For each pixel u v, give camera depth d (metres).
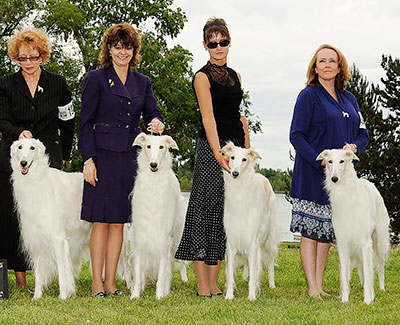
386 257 6.59
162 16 23.58
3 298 5.64
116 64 5.98
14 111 6.16
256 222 5.89
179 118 23.56
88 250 6.46
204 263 6.07
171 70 23.31
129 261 6.53
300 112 6.16
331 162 5.67
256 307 5.23
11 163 5.69
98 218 5.82
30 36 6.01
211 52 5.93
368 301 5.60
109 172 5.88
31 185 5.61
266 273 8.19
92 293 5.91
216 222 6.04
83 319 4.58
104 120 5.94
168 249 5.89
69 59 23.75
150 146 5.66
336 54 6.16
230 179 5.84
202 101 5.89
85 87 5.91
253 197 5.87
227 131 6.09
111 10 24.19
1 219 6.24
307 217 6.14
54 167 6.28
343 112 6.16
